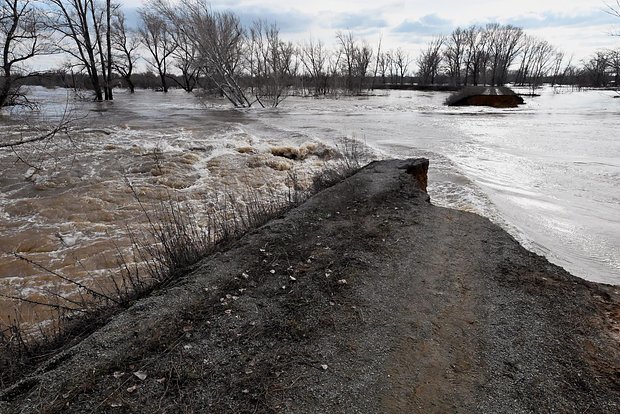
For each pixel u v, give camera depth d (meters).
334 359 3.12
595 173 12.17
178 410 2.58
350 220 5.91
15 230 8.28
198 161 13.61
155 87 72.81
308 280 4.24
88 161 13.30
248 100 35.91
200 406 2.62
